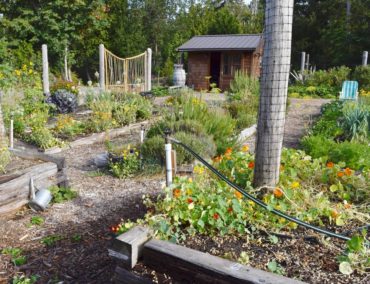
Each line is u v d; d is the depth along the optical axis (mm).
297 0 24812
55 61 19000
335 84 15758
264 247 2217
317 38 23922
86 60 24234
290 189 2697
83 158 5922
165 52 29734
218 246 2238
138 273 2027
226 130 5965
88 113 9320
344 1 23078
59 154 6215
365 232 2184
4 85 8344
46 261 2709
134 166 4871
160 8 30422
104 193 4180
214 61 18438
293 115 9945
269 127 2564
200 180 3023
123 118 8203
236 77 11234
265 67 2480
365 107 7336
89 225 3324
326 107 9406
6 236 3133
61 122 7531
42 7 18094
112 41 24734
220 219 2426
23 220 3449
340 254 2086
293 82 17734
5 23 17078
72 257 2746
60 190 4074
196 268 1863
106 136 7270
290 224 2412
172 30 30922
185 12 33375
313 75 16359
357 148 4906
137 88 12633
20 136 7082
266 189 2637
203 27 25312
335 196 2965
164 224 2305
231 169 3154
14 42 17156
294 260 2045
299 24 23719
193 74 17703
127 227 2373
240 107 8602
